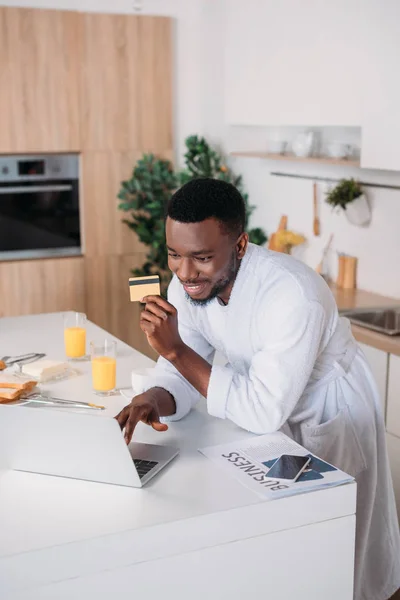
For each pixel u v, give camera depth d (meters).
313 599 1.51
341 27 3.31
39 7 4.36
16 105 4.32
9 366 2.36
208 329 1.89
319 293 1.74
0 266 4.44
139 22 4.54
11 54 4.26
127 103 4.59
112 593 1.32
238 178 4.75
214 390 1.71
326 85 3.44
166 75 4.67
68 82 4.42
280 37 3.75
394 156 3.08
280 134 4.30
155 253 4.62
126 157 4.64
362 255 3.77
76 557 1.28
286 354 1.68
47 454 1.54
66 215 4.59
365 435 2.01
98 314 4.73
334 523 1.50
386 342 2.95
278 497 1.44
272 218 4.48
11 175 4.40
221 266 1.63
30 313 4.56
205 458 1.64
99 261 4.68
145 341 4.89
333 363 1.96
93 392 2.11
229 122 4.34
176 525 1.35
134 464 1.53
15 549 1.25
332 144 3.62
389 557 2.10
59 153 4.52
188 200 1.57
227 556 1.41
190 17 4.81
